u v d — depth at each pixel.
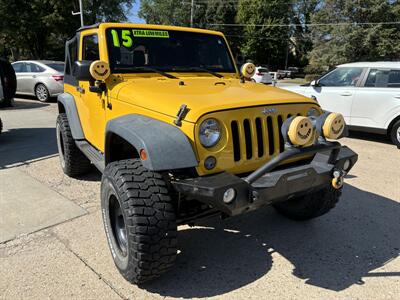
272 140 3.01
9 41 33.28
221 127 2.77
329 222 4.09
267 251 3.49
